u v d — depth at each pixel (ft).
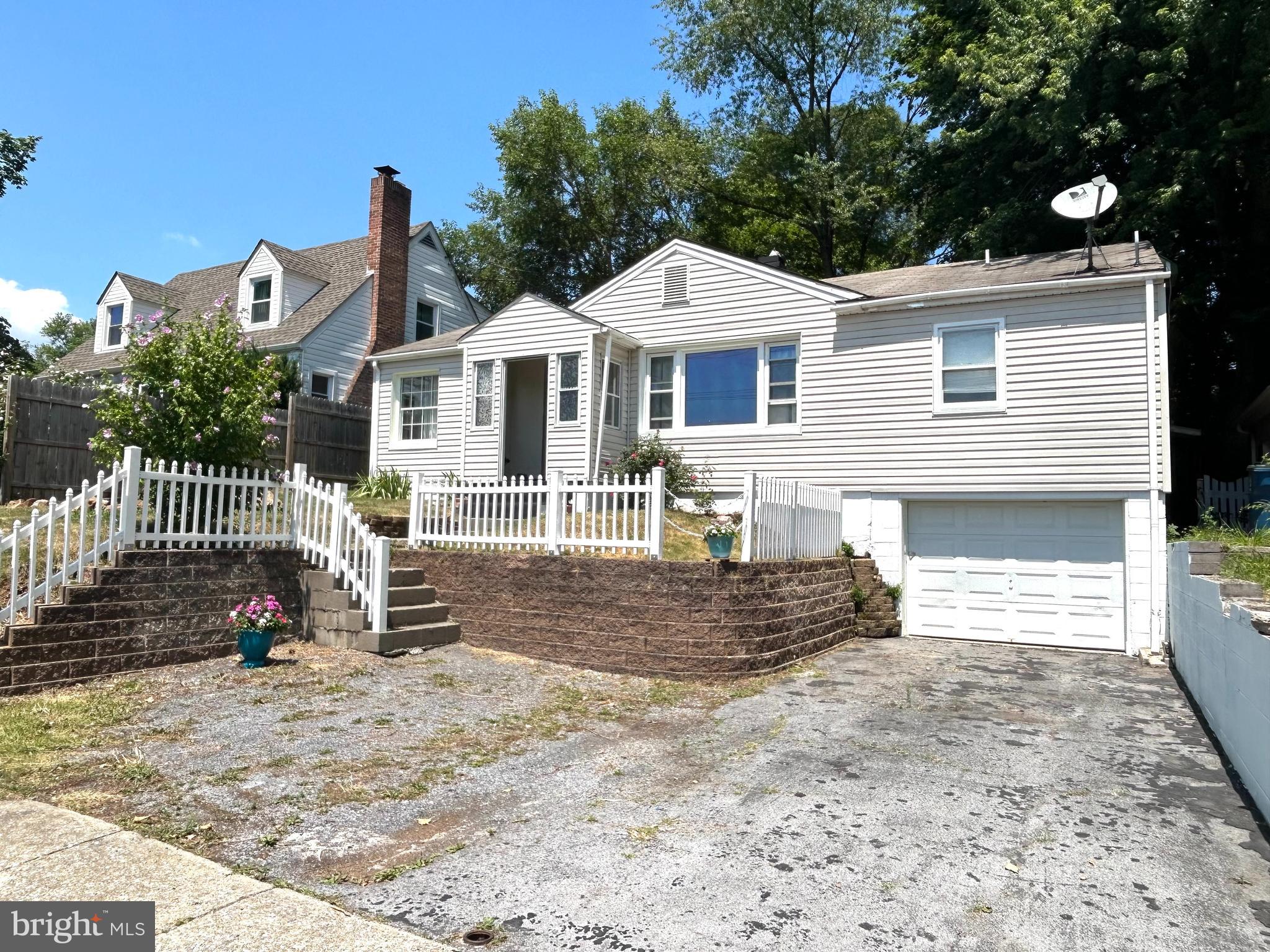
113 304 89.51
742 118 111.65
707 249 50.80
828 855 14.96
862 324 45.78
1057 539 40.93
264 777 18.30
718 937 12.04
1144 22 56.95
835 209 98.02
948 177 76.38
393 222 81.30
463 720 23.20
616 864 14.46
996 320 42.32
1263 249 61.82
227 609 29.25
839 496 44.24
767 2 101.24
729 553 30.04
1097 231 63.52
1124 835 16.20
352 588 31.14
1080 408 40.16
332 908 12.68
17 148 62.90
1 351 74.02
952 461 42.88
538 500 33.32
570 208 119.03
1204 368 69.36
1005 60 62.18
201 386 32.71
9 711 21.80
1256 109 53.93
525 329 53.21
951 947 11.90
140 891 13.03
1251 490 43.68
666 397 52.31
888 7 102.17
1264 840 15.99
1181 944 12.10
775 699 26.91
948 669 33.01
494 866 14.30
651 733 22.76
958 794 18.33
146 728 21.29
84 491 25.70
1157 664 35.12
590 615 30.58
